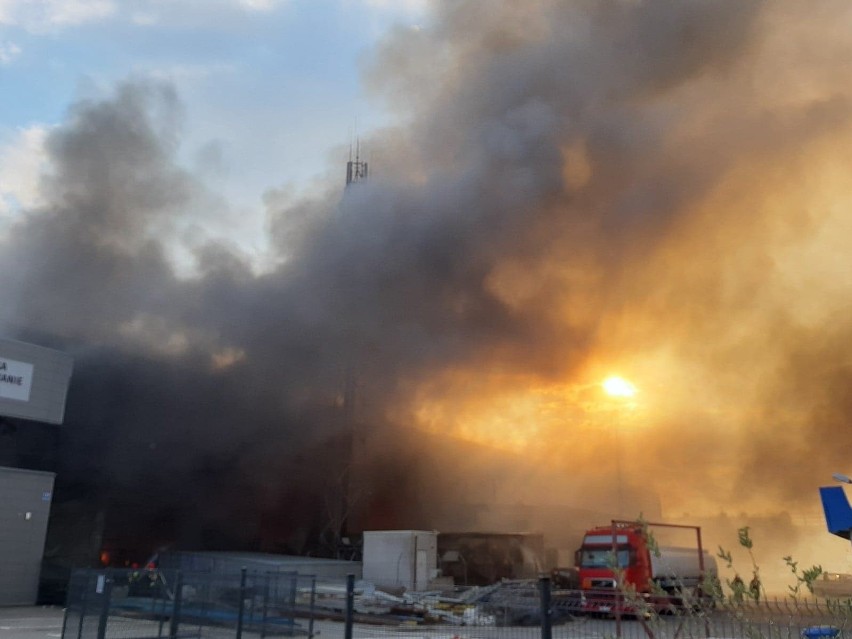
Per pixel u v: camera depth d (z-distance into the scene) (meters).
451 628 11.37
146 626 10.72
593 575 20.23
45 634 13.74
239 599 10.45
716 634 4.85
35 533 21.00
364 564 24.48
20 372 22.17
